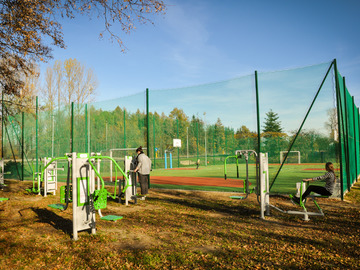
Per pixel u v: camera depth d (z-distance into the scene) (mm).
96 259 4301
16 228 6004
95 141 15758
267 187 7469
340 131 9570
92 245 4949
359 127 17375
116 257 4379
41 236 5449
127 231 5863
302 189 7051
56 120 16250
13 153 17016
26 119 16422
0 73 11281
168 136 25828
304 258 4328
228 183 13922
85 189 5551
